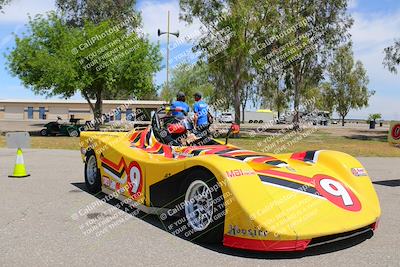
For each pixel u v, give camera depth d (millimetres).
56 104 61062
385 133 39312
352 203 4668
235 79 28375
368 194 5008
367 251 4402
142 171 5617
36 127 39656
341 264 4012
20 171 9133
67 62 25719
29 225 5305
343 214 4383
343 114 64625
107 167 6715
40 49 26781
